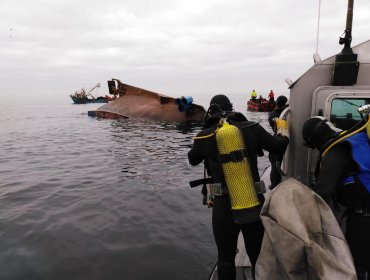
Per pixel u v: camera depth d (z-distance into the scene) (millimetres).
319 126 2057
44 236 4316
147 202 5652
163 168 8289
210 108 2545
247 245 2318
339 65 2408
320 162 2049
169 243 4086
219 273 2414
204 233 4363
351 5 2359
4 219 4930
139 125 19281
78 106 62000
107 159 9648
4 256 3793
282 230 1581
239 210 2182
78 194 6195
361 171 1838
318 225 1664
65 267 3557
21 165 9047
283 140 2406
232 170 2209
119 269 3504
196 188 6445
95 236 4312
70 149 11719
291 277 1530
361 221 1887
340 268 1499
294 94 2693
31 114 36219
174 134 15266
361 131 1900
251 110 32625
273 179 4184
